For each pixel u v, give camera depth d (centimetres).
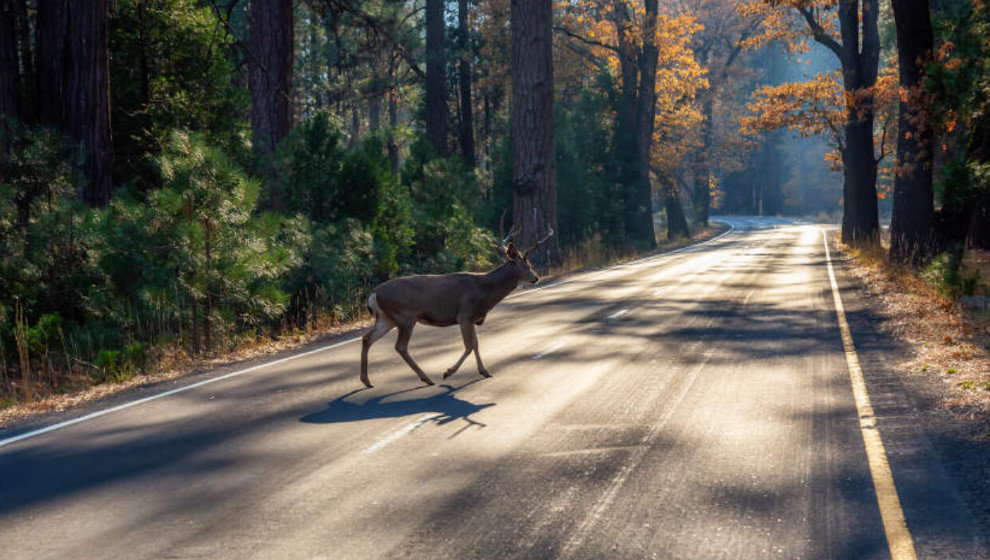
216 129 2253
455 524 621
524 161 3441
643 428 891
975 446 782
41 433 935
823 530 595
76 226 1503
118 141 2161
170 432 923
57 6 1866
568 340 1545
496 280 1193
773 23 5066
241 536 604
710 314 1892
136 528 624
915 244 2495
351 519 635
